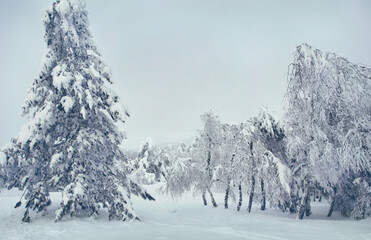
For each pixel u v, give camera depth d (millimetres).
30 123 15164
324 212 24125
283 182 19969
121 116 17281
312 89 19109
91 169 16812
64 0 16766
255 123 24688
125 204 16469
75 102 16969
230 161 25562
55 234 12531
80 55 17953
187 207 27016
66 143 16453
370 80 18828
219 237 12391
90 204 16047
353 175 19297
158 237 12336
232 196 27391
